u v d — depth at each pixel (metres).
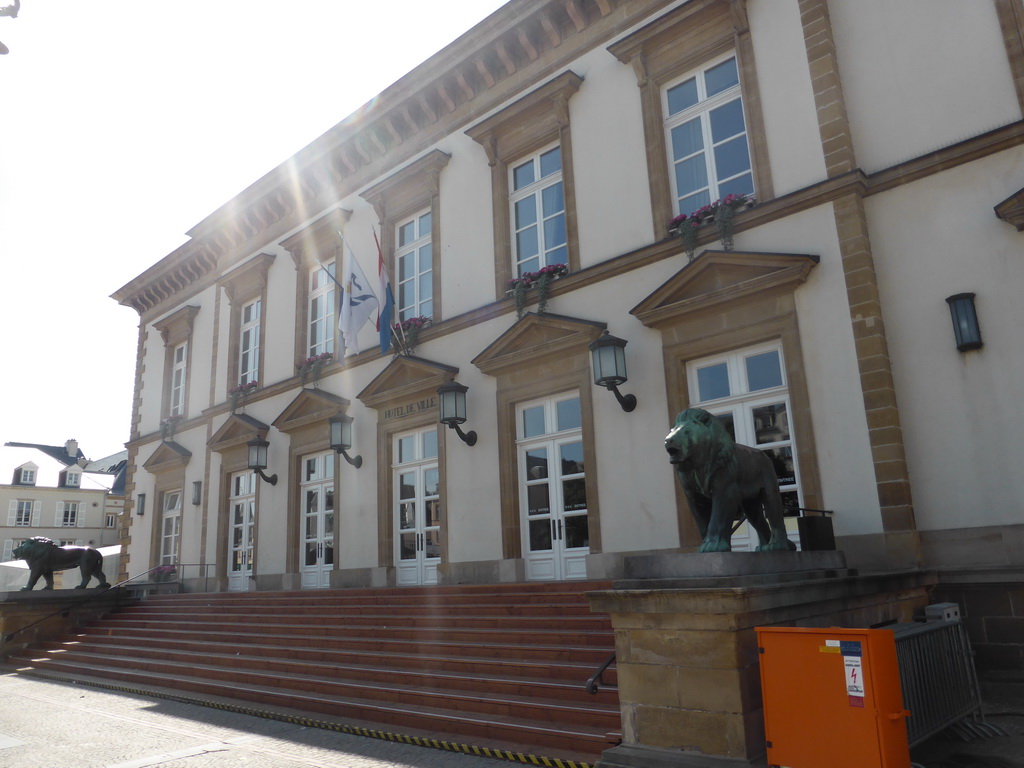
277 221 18.11
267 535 16.36
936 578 7.93
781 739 4.70
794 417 9.17
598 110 12.04
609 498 10.76
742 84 10.41
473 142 13.88
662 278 10.76
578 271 11.56
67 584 24.58
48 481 55.06
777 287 9.45
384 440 14.25
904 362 8.66
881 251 9.02
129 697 10.16
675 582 5.41
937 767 5.15
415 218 15.09
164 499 20.20
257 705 8.85
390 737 7.04
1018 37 8.54
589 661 7.61
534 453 12.08
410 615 10.55
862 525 8.49
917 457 8.41
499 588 10.47
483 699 7.23
